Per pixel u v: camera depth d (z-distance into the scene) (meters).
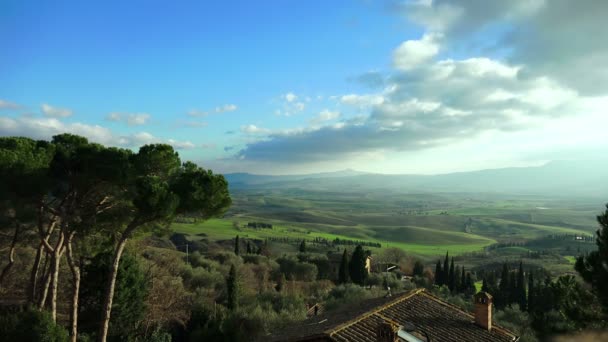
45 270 29.39
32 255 39.19
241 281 59.53
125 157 23.98
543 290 56.12
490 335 21.11
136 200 23.27
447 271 81.56
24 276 37.53
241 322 39.44
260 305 47.00
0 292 33.72
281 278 71.50
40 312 23.95
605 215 18.56
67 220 24.75
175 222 26.80
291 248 148.25
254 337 37.84
